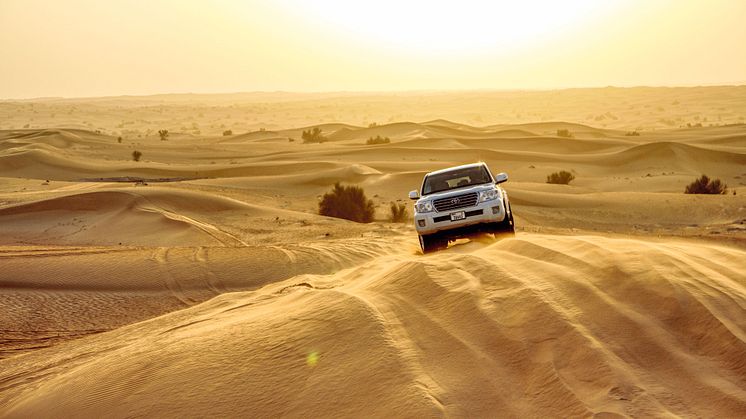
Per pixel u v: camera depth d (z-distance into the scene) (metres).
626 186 75.62
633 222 47.94
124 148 129.25
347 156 108.75
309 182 72.88
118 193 46.81
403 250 19.41
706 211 49.56
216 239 33.22
